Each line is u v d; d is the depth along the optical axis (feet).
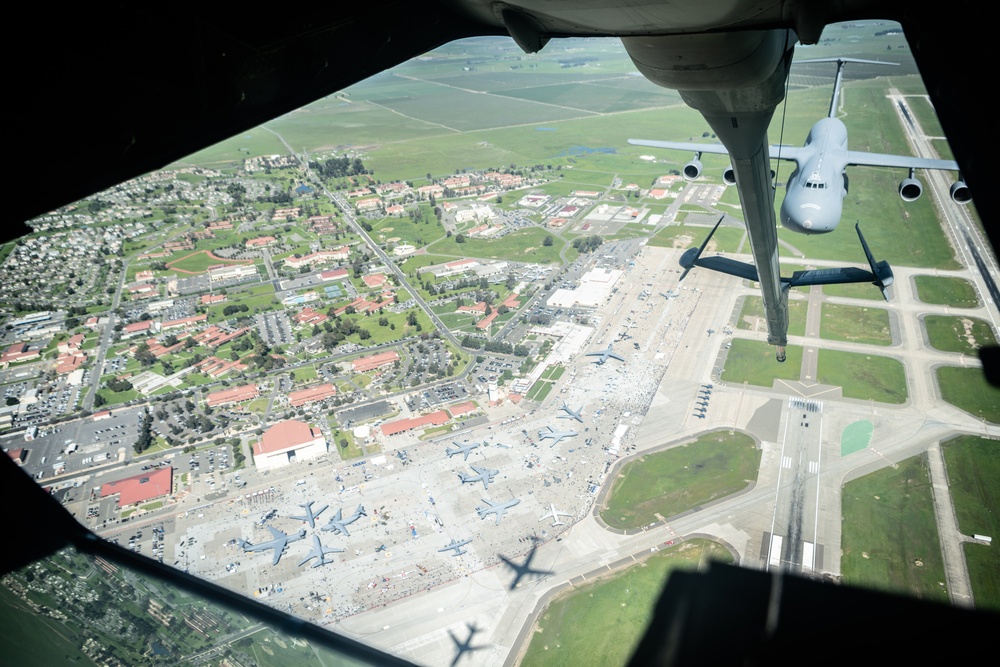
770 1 23.94
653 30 27.76
